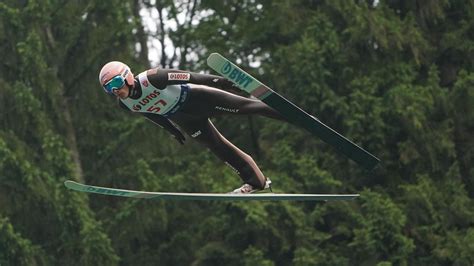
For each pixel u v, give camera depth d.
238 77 22.41
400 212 49.06
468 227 51.66
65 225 48.81
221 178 51.09
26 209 49.09
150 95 23.03
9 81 50.38
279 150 50.72
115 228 50.94
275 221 49.47
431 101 51.97
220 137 24.62
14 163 47.75
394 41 53.06
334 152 52.38
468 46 55.28
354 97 51.22
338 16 53.97
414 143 52.12
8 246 46.66
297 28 54.06
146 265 52.09
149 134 52.50
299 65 51.28
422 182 51.25
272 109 23.75
